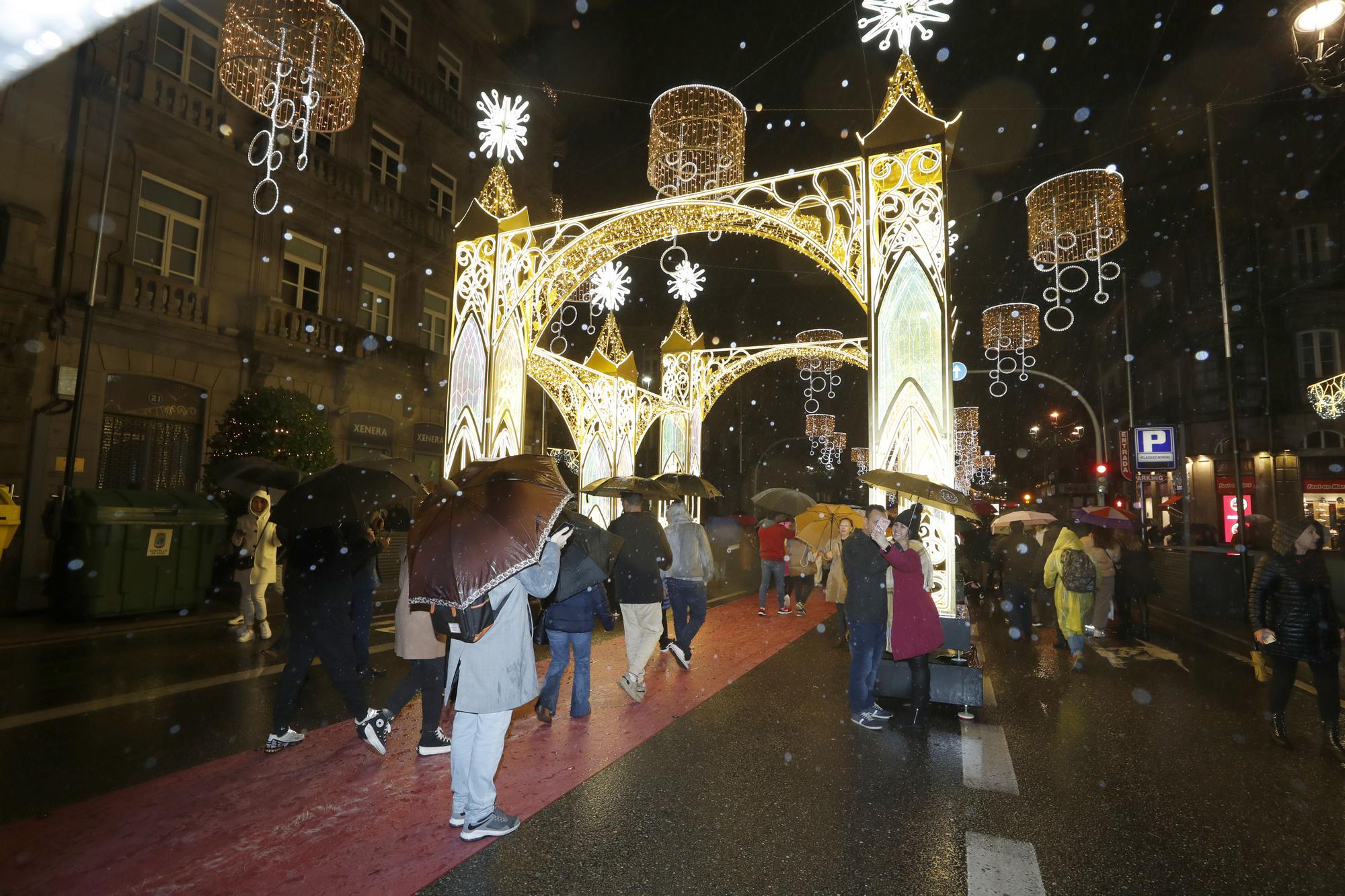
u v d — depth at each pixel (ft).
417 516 12.30
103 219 42.50
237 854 10.86
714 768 15.07
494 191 38.22
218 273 49.85
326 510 14.67
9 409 37.73
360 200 60.49
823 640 31.32
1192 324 90.02
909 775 14.89
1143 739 17.63
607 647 28.53
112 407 43.19
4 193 38.24
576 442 65.51
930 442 24.58
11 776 13.73
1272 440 79.92
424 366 66.59
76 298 40.75
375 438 62.08
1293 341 81.20
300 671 15.65
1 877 10.02
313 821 12.06
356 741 16.31
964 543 49.60
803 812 12.89
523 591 12.07
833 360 76.43
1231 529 83.92
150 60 45.39
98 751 15.26
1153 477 53.31
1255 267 84.38
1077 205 30.40
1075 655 26.43
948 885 10.42
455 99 73.10
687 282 50.78
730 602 45.96
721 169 31.76
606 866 10.73
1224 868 11.10
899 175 26.16
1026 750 16.70
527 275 37.09
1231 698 22.08
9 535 30.14
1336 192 78.59
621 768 14.94
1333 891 10.47
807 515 38.50
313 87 25.52
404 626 15.40
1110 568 33.60
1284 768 15.65
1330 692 16.61
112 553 32.14
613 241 35.76
